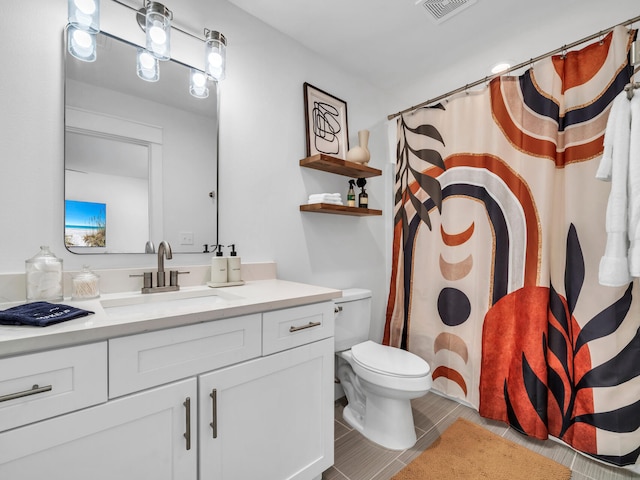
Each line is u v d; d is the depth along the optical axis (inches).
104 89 48.9
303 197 75.1
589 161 59.2
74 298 42.5
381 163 96.5
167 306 47.9
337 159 71.7
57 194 44.8
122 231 50.3
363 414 69.7
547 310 63.0
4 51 41.3
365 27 69.7
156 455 33.5
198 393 36.4
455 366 77.8
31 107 43.0
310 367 48.7
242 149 64.3
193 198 57.7
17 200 41.9
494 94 71.7
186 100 57.2
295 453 46.4
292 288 54.8
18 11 42.3
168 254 49.9
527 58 71.9
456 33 71.6
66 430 28.1
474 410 73.9
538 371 62.3
